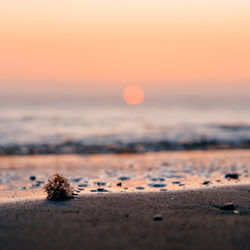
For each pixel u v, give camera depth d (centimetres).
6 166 2191
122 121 5469
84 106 10219
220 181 1496
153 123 5228
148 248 627
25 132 4000
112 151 2962
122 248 627
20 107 9406
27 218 816
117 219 804
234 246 642
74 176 1705
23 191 1296
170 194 1101
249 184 1302
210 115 6900
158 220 796
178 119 6003
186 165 2164
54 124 4881
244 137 3709
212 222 783
